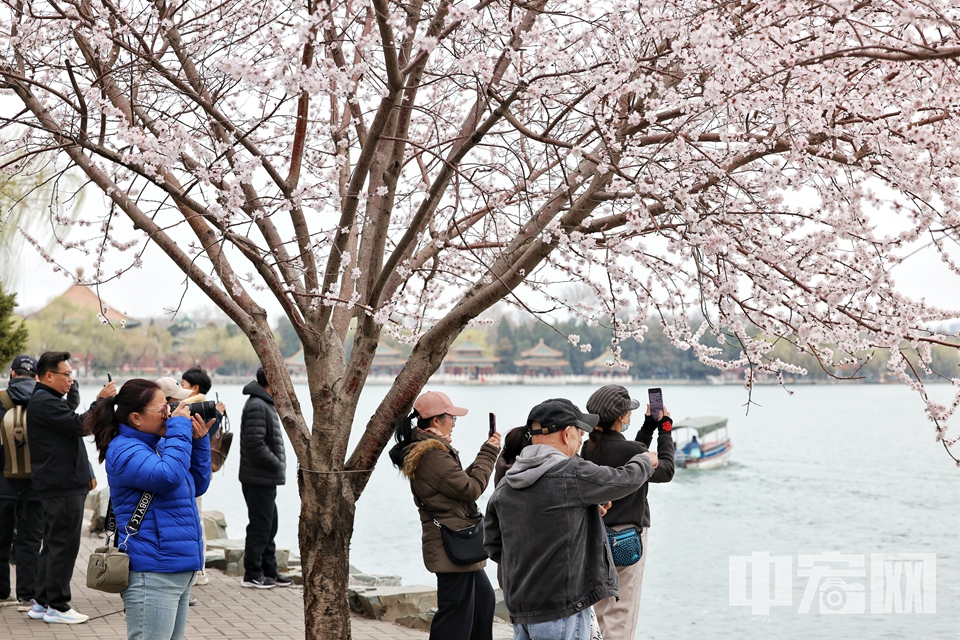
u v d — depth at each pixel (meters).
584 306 5.51
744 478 40.72
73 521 6.55
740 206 4.73
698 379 112.06
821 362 4.66
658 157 4.56
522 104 5.58
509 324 150.50
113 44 5.41
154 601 4.29
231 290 5.37
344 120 6.27
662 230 4.57
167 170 5.23
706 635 12.58
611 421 5.14
